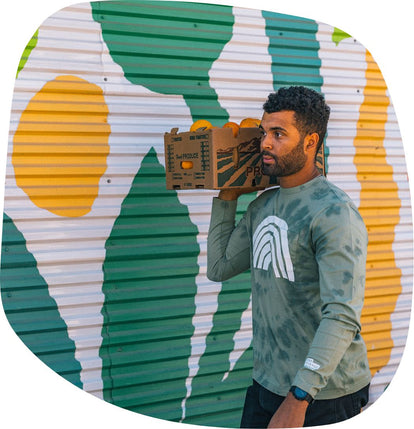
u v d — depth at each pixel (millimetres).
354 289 3082
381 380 5465
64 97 4238
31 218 4176
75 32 4270
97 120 4352
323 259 3131
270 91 4941
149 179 4547
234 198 3832
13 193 4121
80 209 4328
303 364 3352
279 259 3334
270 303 3410
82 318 4387
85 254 4359
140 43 4477
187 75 4641
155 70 4527
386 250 5457
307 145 3336
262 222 3488
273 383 3441
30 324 4227
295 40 5012
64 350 4340
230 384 4988
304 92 3303
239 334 5004
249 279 5016
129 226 4508
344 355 3342
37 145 4164
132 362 4586
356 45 5246
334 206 3197
